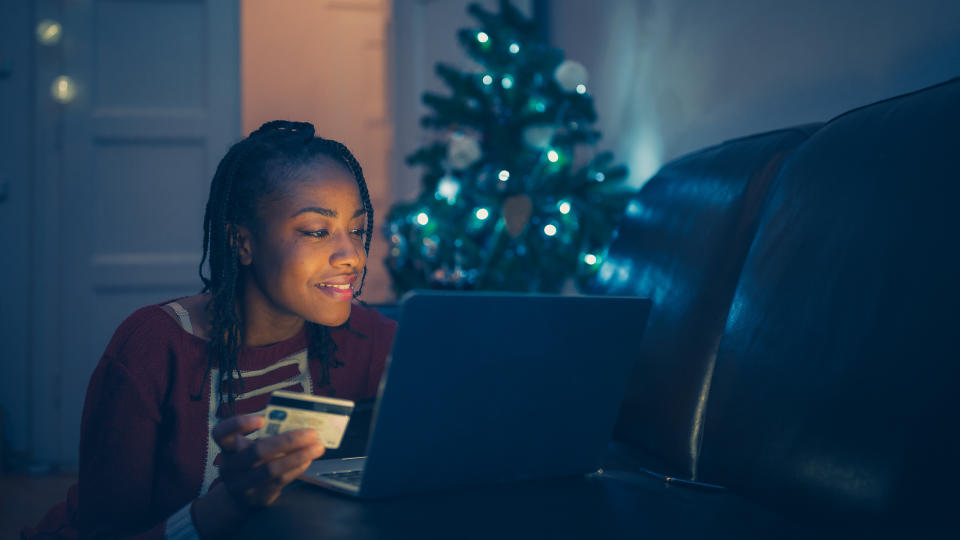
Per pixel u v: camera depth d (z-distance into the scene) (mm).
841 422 851
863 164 974
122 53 3475
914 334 796
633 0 2762
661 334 1310
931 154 868
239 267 1044
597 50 3146
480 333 790
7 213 3406
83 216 3436
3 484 3070
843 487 824
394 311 1689
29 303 3414
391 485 825
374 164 5824
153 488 1053
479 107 2734
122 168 3463
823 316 934
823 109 1677
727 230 1249
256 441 775
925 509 729
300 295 971
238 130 3518
